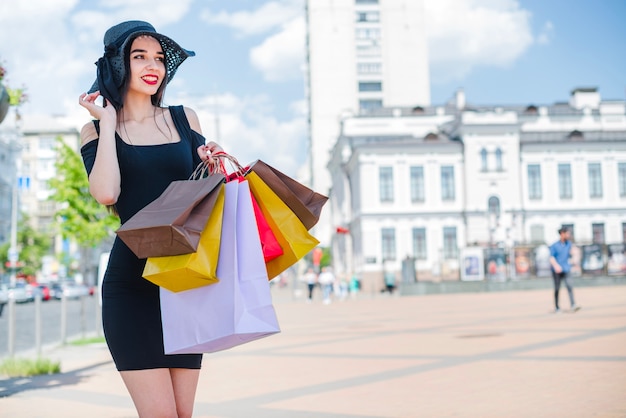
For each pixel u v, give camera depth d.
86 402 7.06
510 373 7.56
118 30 3.23
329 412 5.86
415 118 72.31
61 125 94.44
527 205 61.44
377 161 61.56
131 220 2.66
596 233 61.56
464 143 61.22
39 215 103.31
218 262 2.78
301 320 20.92
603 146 61.69
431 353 9.91
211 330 2.75
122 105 3.20
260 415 5.88
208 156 3.13
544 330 12.53
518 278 41.25
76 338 16.91
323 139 102.06
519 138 61.75
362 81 104.62
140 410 2.98
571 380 6.88
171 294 2.81
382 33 104.94
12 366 9.63
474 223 60.94
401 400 6.26
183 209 2.63
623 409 5.42
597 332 11.48
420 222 61.41
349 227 69.50
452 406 5.87
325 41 103.25
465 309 22.19
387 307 27.12
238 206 2.84
